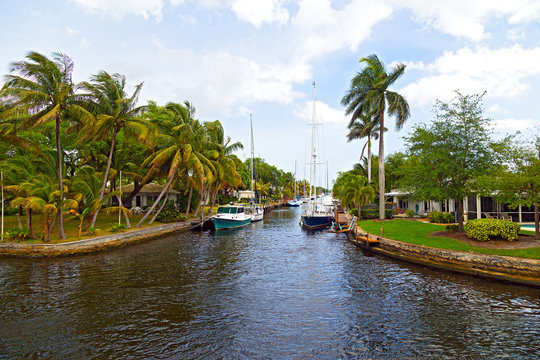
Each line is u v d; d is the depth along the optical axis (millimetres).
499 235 16922
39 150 21609
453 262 15906
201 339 8789
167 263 17875
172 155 29531
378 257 19625
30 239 20703
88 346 8352
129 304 11367
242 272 15953
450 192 19203
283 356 7926
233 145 43688
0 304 11273
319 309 10992
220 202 69688
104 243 21828
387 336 8953
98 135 23422
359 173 51156
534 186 15195
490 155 18672
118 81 23828
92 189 22797
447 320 9961
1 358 7727
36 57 18562
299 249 22703
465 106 19516
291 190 146250
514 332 9086
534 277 13125
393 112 31000
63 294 12359
